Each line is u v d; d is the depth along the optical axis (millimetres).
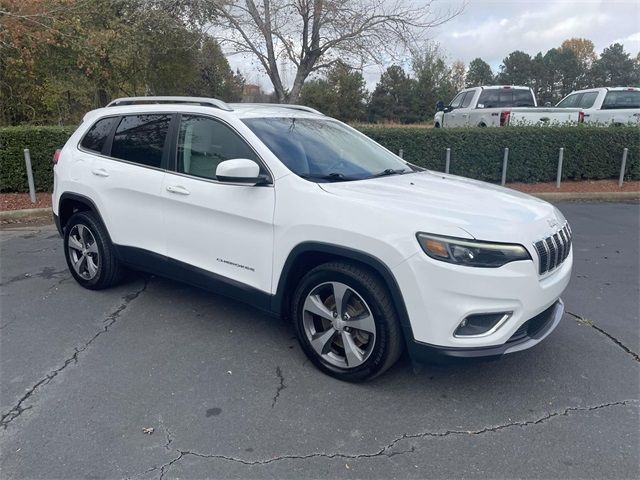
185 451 2736
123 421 2984
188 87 23750
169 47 16469
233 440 2830
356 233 3139
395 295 3061
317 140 4141
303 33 11742
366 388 3352
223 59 15031
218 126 3992
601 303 4875
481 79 71188
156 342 3973
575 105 15305
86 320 4355
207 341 3996
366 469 2617
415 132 11062
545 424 2994
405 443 2820
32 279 5395
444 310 2949
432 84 51281
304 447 2781
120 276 4969
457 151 11258
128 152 4586
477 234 2953
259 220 3596
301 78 12094
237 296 3863
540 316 3312
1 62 15141
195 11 12375
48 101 17344
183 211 4070
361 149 4477
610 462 2678
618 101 14273
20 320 4352
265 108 4375
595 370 3611
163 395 3252
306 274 3484
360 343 3357
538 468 2633
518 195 3857
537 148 11523
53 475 2553
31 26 13508
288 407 3137
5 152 9688
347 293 3291
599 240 7344
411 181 3898
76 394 3256
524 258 3014
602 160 11875
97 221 4789
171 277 4320
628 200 10766
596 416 3072
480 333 3020
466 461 2682
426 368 3611
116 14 16062
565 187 11453
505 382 3447
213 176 3943
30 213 8789
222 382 3410
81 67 16141
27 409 3092
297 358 3740
